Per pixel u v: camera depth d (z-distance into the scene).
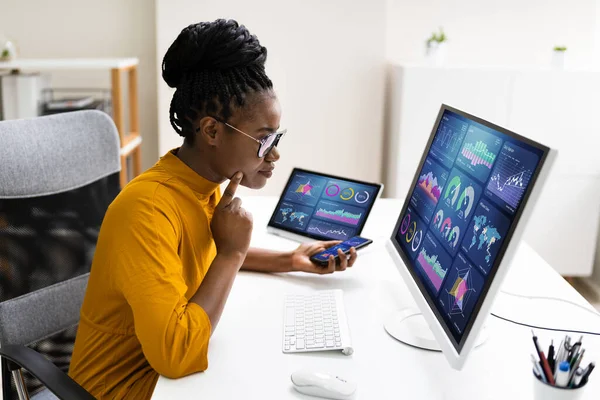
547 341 1.17
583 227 3.09
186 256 1.18
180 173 1.18
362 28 3.13
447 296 1.05
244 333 1.18
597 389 1.01
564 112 2.98
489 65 3.23
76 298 1.43
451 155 1.20
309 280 1.44
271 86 1.19
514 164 0.94
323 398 0.98
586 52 3.38
